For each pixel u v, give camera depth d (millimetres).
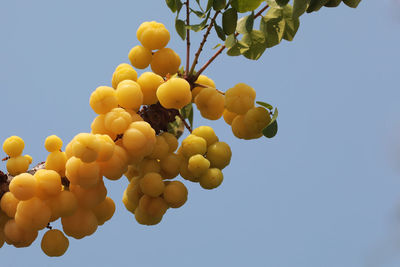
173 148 916
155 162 907
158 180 897
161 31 911
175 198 900
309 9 904
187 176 910
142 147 868
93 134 867
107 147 855
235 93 913
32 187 854
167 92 889
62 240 883
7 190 883
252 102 915
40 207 859
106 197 899
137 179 913
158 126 916
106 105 873
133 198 915
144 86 898
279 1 902
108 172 863
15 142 892
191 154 905
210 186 906
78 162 853
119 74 898
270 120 916
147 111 915
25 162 892
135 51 914
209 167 915
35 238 883
